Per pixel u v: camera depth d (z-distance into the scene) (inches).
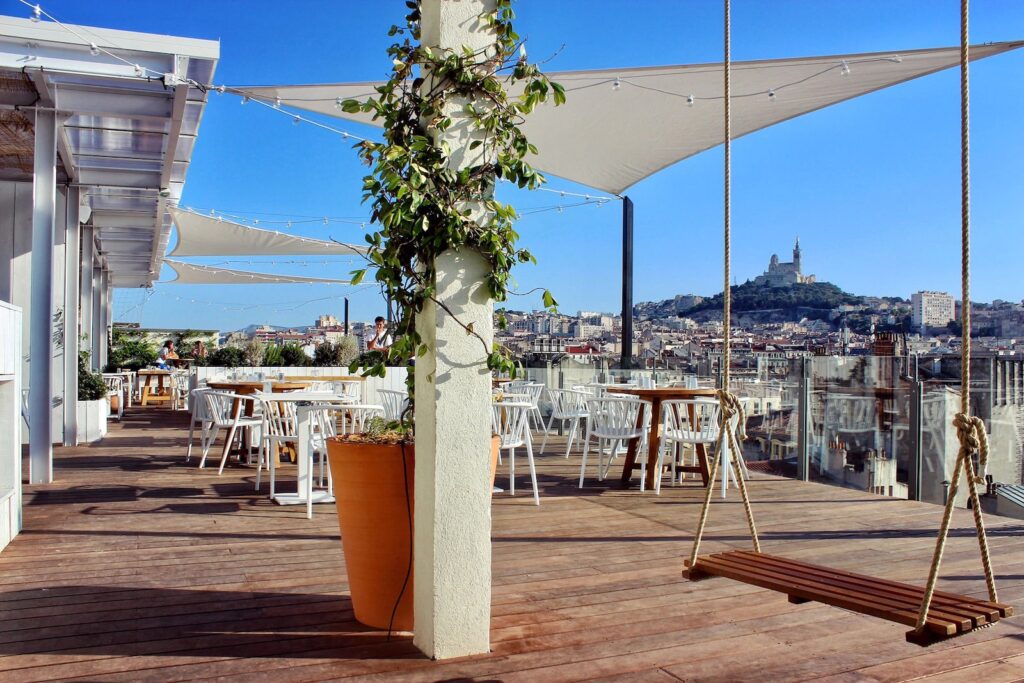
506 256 104.6
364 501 109.6
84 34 209.9
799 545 168.7
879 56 195.6
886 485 239.0
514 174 104.7
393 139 106.4
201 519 188.5
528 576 141.9
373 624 112.2
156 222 421.1
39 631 109.3
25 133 274.4
